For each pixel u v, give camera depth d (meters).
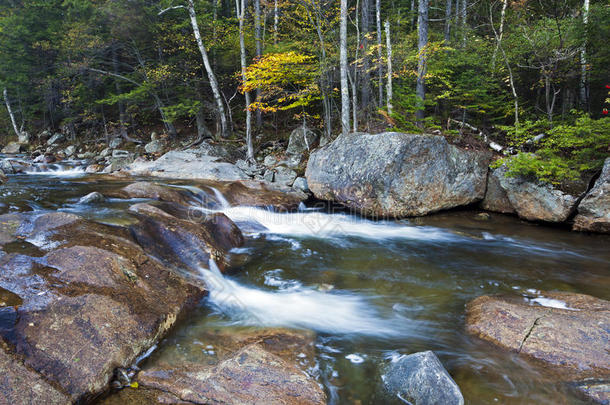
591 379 2.75
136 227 4.75
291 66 12.12
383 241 7.02
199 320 3.68
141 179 11.17
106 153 17.95
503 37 13.08
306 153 13.77
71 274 3.27
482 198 9.34
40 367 2.36
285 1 14.33
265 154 14.86
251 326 3.61
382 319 3.91
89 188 8.38
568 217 7.61
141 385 2.59
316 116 14.55
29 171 12.95
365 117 13.82
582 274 5.31
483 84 11.41
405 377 2.69
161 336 3.18
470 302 4.30
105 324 2.86
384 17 18.94
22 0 20.27
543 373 2.88
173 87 17.69
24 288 3.01
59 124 23.22
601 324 3.32
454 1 22.33
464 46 13.50
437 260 5.94
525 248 6.59
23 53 19.80
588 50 10.59
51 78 19.20
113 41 17.42
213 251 5.04
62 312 2.81
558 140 8.10
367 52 12.01
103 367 2.56
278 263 5.61
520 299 4.40
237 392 2.50
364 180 8.68
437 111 14.01
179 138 17.84
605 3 11.08
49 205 6.27
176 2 16.97
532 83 12.72
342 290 4.68
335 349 3.32
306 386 2.62
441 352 3.26
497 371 2.95
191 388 2.54
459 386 2.79
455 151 8.99
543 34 10.83
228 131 16.70
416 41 15.13
